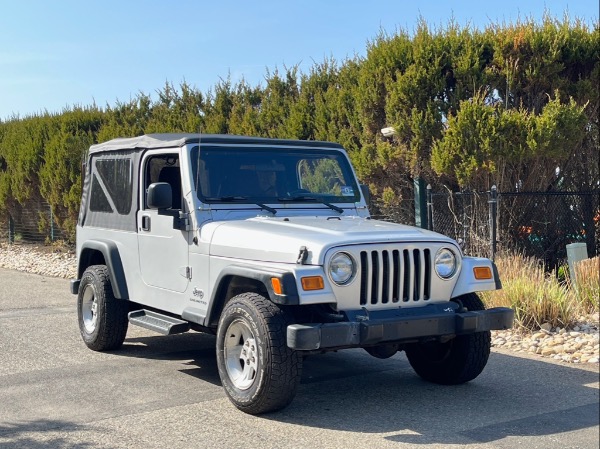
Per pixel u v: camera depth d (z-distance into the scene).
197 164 6.54
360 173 11.68
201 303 6.27
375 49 11.58
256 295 5.66
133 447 5.01
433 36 11.35
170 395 6.27
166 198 6.20
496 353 7.58
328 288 5.37
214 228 6.21
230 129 14.38
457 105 10.91
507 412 5.66
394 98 11.08
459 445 4.95
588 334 8.02
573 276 9.43
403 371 7.07
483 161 10.42
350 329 5.31
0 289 12.95
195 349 8.13
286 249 5.52
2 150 19.73
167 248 6.74
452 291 5.96
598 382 6.44
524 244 11.04
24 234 20.00
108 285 7.77
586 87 11.03
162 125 15.73
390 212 11.80
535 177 10.96
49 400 6.14
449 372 6.41
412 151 11.03
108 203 7.85
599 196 11.44
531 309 8.28
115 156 7.79
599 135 11.53
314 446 4.96
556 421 5.43
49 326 9.41
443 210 11.35
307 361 7.50
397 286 5.68
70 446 5.04
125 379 6.81
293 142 7.12
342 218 6.72
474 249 10.83
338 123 12.45
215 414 5.71
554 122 10.25
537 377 6.65
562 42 10.98
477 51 11.03
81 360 7.57
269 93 14.06
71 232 17.47
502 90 11.15
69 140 16.98
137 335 8.90
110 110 17.41
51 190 17.55
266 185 6.82
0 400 6.15
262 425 5.43
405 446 4.95
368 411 5.76
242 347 5.72
